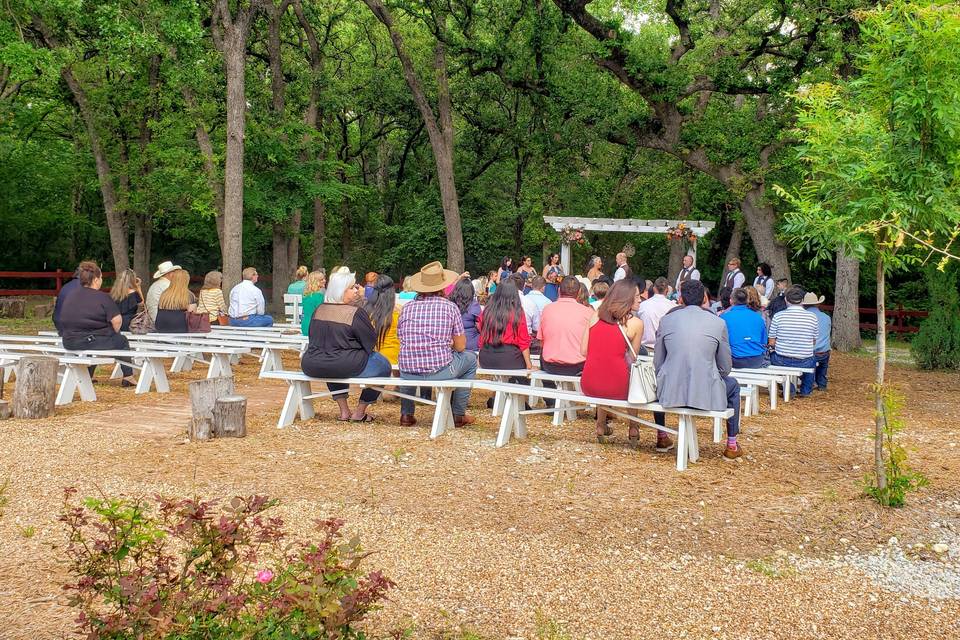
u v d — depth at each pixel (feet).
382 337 27.99
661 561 14.60
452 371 24.67
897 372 45.16
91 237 107.34
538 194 81.20
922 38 16.34
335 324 24.88
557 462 21.20
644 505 17.69
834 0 57.36
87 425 24.67
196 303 40.96
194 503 9.23
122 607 8.74
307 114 79.92
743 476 20.34
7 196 91.56
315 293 35.86
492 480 19.39
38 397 25.52
